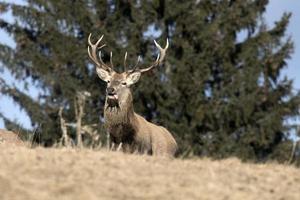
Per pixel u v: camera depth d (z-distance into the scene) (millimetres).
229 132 106562
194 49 108250
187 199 28594
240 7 108062
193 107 105375
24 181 29172
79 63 106375
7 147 37406
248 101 105188
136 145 48781
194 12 108312
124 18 110062
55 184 29047
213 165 34188
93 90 105688
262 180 31719
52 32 108125
